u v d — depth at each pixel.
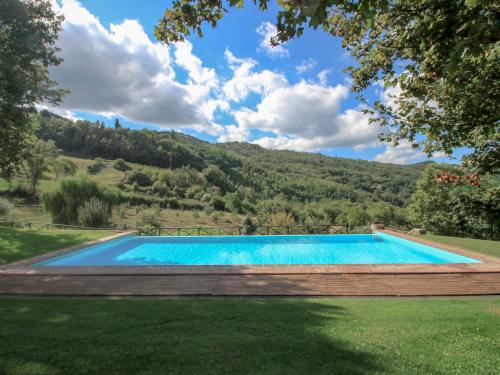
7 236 9.40
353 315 3.34
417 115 4.26
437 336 2.75
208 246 10.74
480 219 13.64
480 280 4.71
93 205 15.82
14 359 2.38
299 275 4.95
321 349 2.49
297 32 1.97
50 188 17.05
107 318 3.25
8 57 8.36
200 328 2.95
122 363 2.30
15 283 4.80
